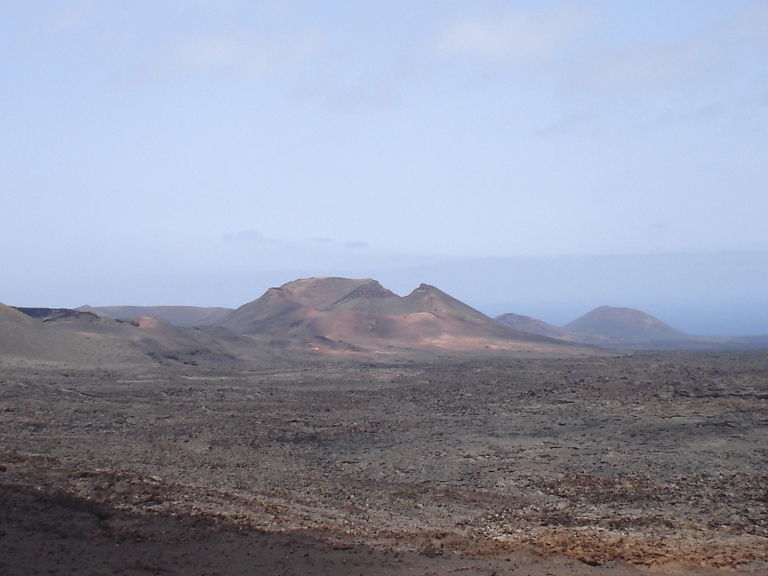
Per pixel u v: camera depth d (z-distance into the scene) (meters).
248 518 24.27
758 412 48.44
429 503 30.08
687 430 43.53
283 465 38.69
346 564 19.20
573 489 32.12
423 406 60.56
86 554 18.36
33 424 48.53
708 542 22.39
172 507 24.56
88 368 89.31
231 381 82.12
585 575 18.59
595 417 50.25
